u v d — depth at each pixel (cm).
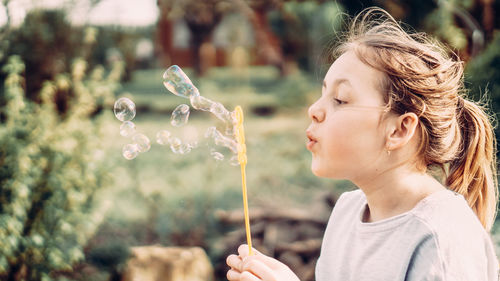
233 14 1967
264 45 1581
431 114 106
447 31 387
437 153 108
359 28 131
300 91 1143
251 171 629
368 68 104
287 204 494
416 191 104
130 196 468
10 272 284
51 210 292
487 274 99
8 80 304
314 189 547
